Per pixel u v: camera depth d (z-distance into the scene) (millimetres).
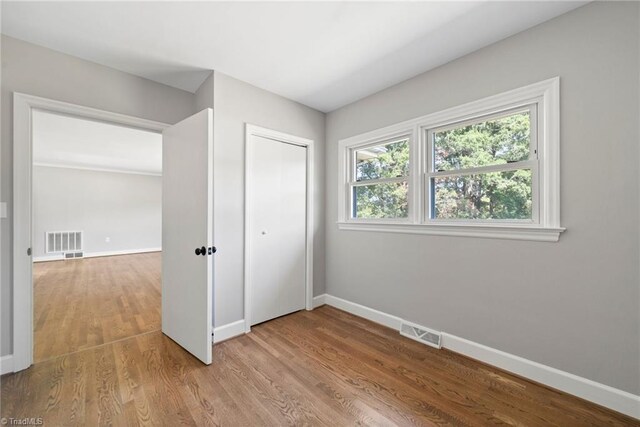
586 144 1530
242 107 2436
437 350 2133
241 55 2039
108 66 2152
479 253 1969
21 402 1518
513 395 1603
